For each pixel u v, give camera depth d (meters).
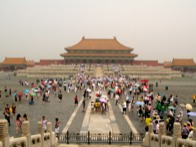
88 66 177.75
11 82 110.81
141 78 133.50
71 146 26.62
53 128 34.41
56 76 133.38
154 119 32.19
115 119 40.69
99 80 97.50
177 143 20.84
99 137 29.67
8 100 60.81
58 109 49.16
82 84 91.06
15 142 19.30
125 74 139.88
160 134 23.88
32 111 46.81
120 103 56.91
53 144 26.50
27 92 63.22
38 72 138.38
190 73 199.62
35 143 22.70
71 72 140.38
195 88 92.94
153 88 91.56
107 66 180.25
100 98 47.38
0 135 17.08
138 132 32.66
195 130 19.88
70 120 39.59
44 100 58.94
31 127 34.41
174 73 155.25
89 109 49.28
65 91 80.31
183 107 51.56
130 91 72.00
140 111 40.03
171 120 32.62
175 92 80.56
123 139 28.97
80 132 32.50
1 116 41.78
